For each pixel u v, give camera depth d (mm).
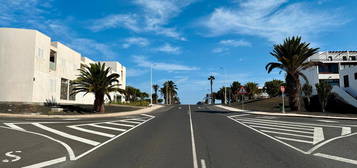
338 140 10125
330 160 6797
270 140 10070
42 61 30375
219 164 6367
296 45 29375
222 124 16438
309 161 6672
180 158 7016
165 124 16547
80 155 7445
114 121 18656
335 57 50344
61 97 35500
